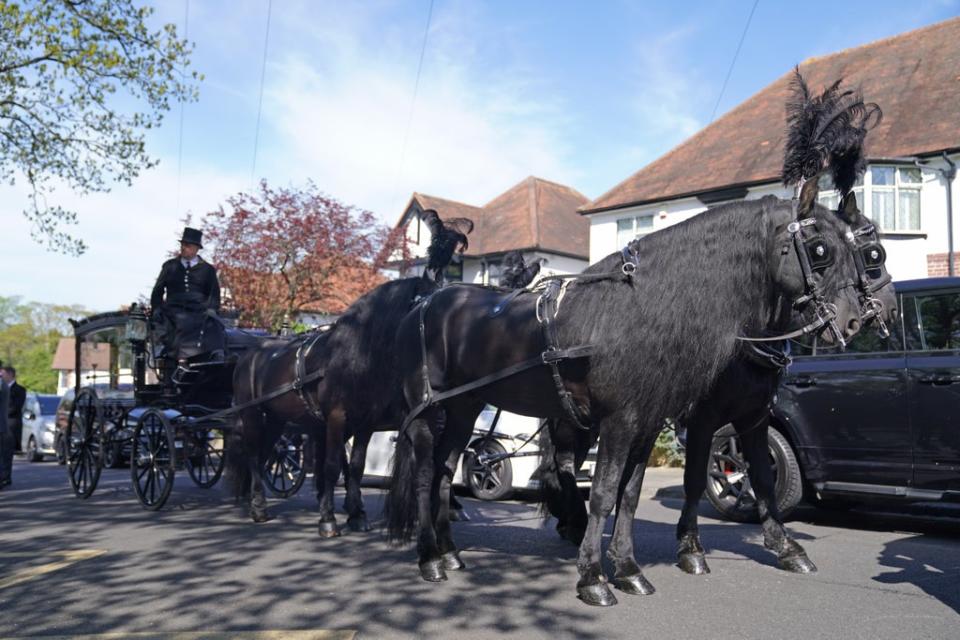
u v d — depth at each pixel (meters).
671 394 4.44
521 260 8.10
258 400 7.70
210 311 9.28
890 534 6.88
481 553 5.96
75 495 10.18
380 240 23.78
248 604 4.59
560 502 6.35
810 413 7.01
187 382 9.16
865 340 6.84
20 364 74.25
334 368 6.94
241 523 7.59
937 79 19.11
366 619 4.27
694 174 22.02
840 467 6.83
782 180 4.96
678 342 4.40
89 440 10.02
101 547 6.35
